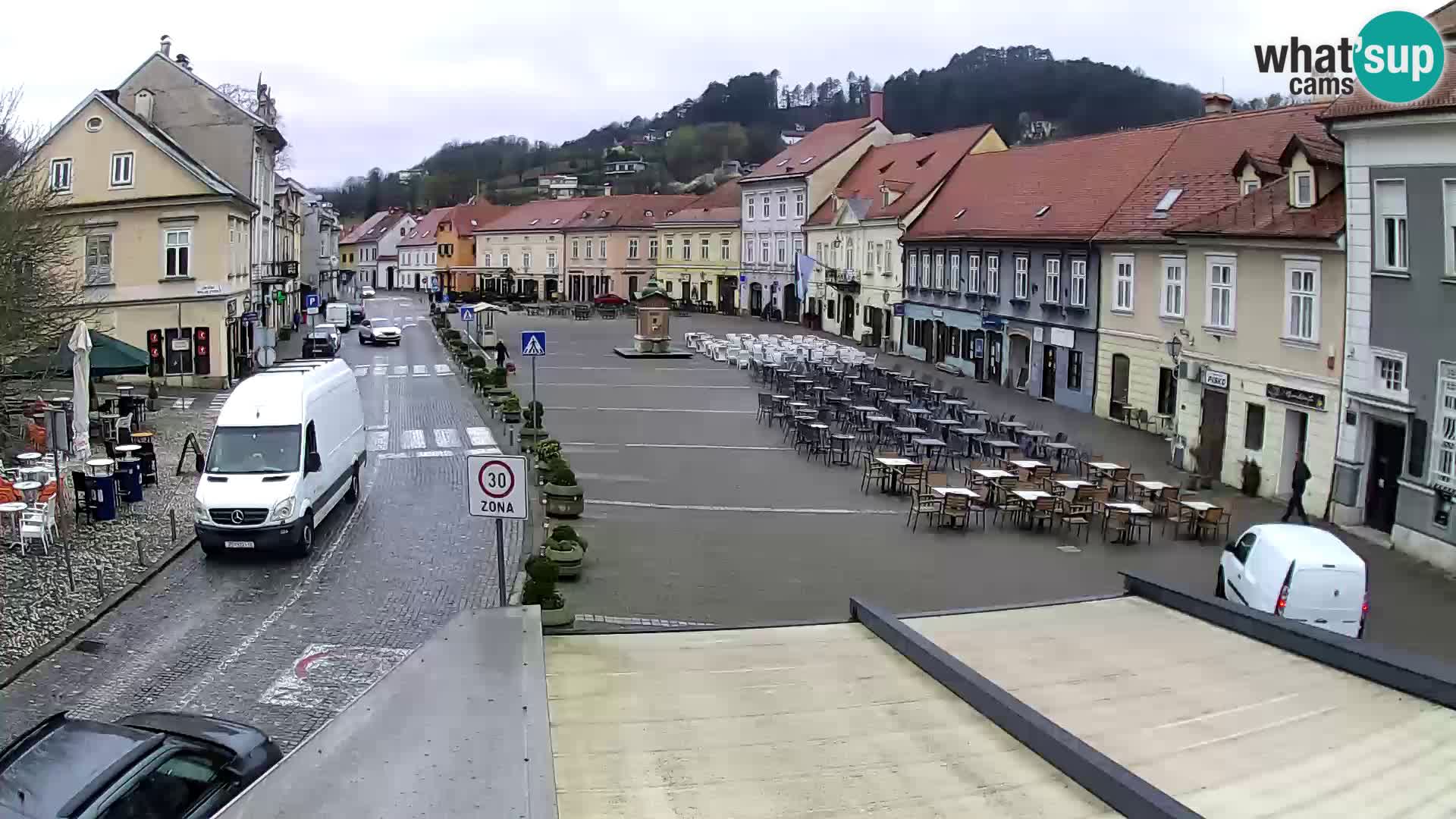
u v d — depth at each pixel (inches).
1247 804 251.1
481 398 1577.3
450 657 287.3
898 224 2260.1
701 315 3388.3
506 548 781.3
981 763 265.4
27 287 842.2
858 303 2546.8
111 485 834.2
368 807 201.8
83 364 970.7
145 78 1926.7
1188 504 867.4
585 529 848.3
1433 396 796.6
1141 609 475.5
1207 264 1090.1
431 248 5098.4
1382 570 775.7
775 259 3157.0
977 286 1889.8
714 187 5787.4
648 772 258.8
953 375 1937.7
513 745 230.2
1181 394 1139.3
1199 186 1369.3
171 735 352.5
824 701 315.9
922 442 1119.0
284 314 2529.5
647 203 4010.8
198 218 1621.6
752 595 684.1
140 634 590.9
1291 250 956.0
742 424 1378.0
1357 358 877.8
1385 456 872.3
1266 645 412.5
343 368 939.3
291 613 631.8
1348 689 353.1
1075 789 248.7
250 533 721.0
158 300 1622.8
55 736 332.8
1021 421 1416.1
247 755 358.0
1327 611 573.9
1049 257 1620.3
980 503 954.1
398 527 841.5
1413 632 642.8
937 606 668.7
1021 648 406.0
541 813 199.9
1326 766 276.7
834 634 400.2
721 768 261.4
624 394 1627.7
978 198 2036.2
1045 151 1967.3
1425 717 321.7
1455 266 780.0
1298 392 952.9
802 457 1166.3
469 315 2018.9
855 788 249.0
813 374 1715.1
